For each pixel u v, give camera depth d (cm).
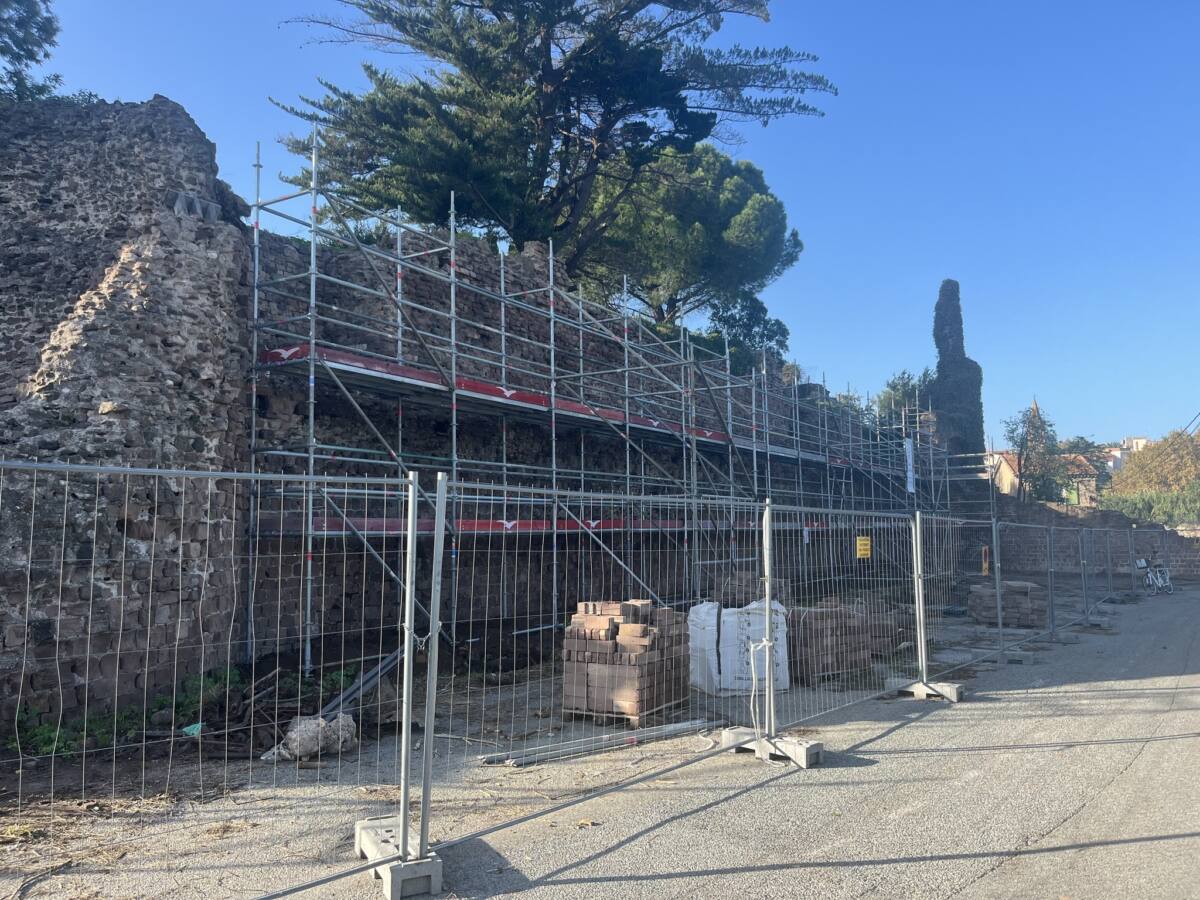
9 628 657
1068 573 2880
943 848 430
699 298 3262
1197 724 711
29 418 736
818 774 568
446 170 1877
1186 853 418
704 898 372
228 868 414
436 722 753
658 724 730
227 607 886
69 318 831
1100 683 917
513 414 1332
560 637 1190
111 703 716
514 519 1280
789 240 3266
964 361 4331
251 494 956
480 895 377
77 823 482
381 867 389
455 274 1288
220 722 720
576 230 2466
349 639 1057
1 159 958
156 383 829
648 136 2291
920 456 3281
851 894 375
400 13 1930
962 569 1702
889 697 840
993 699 830
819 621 921
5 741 625
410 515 409
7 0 1645
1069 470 5594
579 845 438
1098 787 532
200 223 956
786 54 2205
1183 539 2942
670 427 1633
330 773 590
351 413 1153
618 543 1477
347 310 1140
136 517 770
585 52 2120
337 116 1948
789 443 2383
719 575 1415
